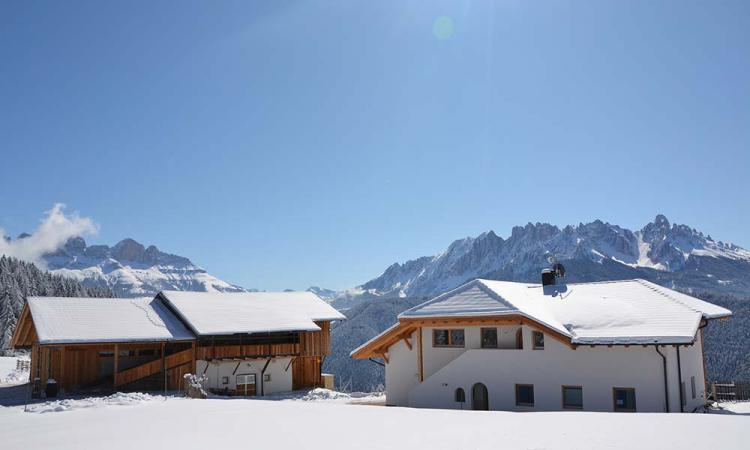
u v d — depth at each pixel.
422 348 29.27
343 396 36.12
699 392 27.25
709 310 28.19
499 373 26.16
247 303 41.72
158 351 37.72
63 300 36.25
